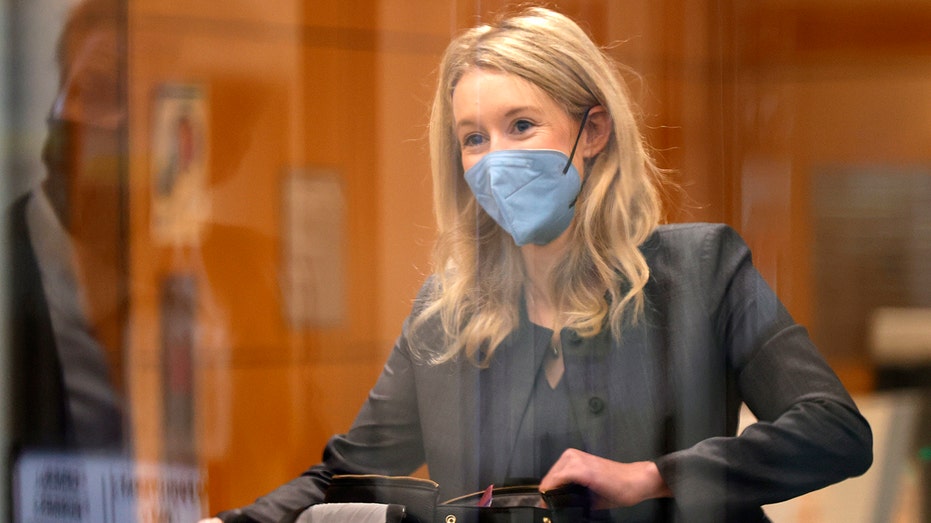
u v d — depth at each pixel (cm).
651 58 409
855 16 592
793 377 382
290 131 621
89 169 545
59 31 533
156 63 601
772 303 394
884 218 623
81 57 544
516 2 392
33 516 496
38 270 510
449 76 397
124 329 565
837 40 591
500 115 387
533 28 388
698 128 430
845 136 614
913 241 631
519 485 386
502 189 386
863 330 618
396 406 407
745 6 466
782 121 488
